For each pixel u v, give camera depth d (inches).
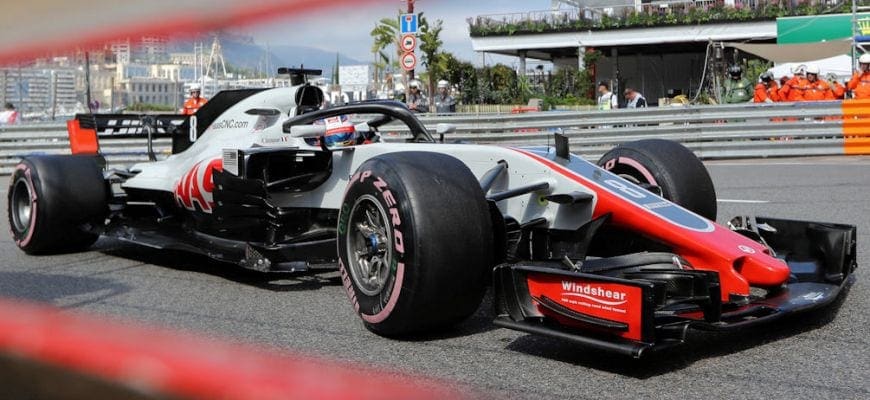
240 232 173.9
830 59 751.7
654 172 152.6
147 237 189.3
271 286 164.6
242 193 165.5
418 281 114.3
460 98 818.8
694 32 903.7
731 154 455.8
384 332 122.7
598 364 107.7
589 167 134.3
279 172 170.9
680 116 459.8
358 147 154.6
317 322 133.9
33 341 117.7
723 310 111.3
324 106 179.6
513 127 478.0
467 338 122.6
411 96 511.5
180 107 206.2
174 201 196.7
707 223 124.2
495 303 114.0
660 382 99.7
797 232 136.6
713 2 892.6
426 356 113.0
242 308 144.9
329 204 159.9
